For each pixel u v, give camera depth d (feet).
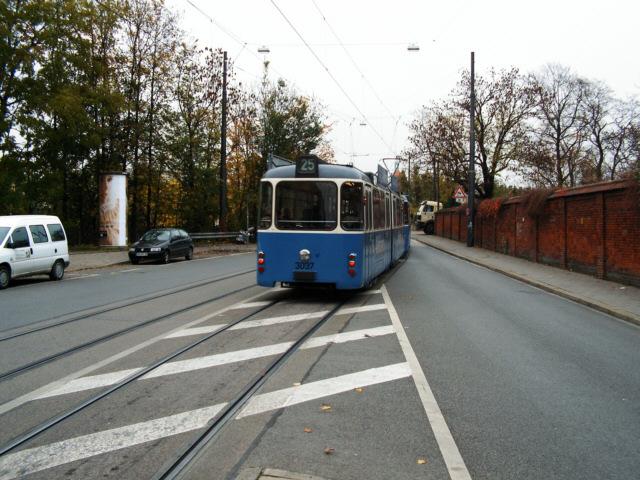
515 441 14.25
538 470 12.59
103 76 105.91
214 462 12.83
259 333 27.58
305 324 30.01
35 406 16.79
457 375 20.39
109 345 24.91
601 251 51.47
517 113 125.39
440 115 126.93
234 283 50.29
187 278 55.06
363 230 37.99
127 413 16.14
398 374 20.29
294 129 151.53
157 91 116.78
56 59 92.58
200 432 14.64
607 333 29.17
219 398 17.47
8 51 88.12
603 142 127.54
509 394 18.21
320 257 37.37
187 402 17.10
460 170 128.26
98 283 50.90
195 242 120.47
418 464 12.75
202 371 20.58
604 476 12.32
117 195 96.63
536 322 31.94
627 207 46.80
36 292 44.37
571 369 21.62
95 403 17.03
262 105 149.48
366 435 14.46
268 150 147.95
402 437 14.34
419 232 220.84
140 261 80.28
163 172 123.95
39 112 92.84
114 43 110.83
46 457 13.17
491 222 99.19
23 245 49.67
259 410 16.34
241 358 22.52
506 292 45.39
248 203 131.03
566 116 131.13
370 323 30.50
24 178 96.12
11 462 12.92
